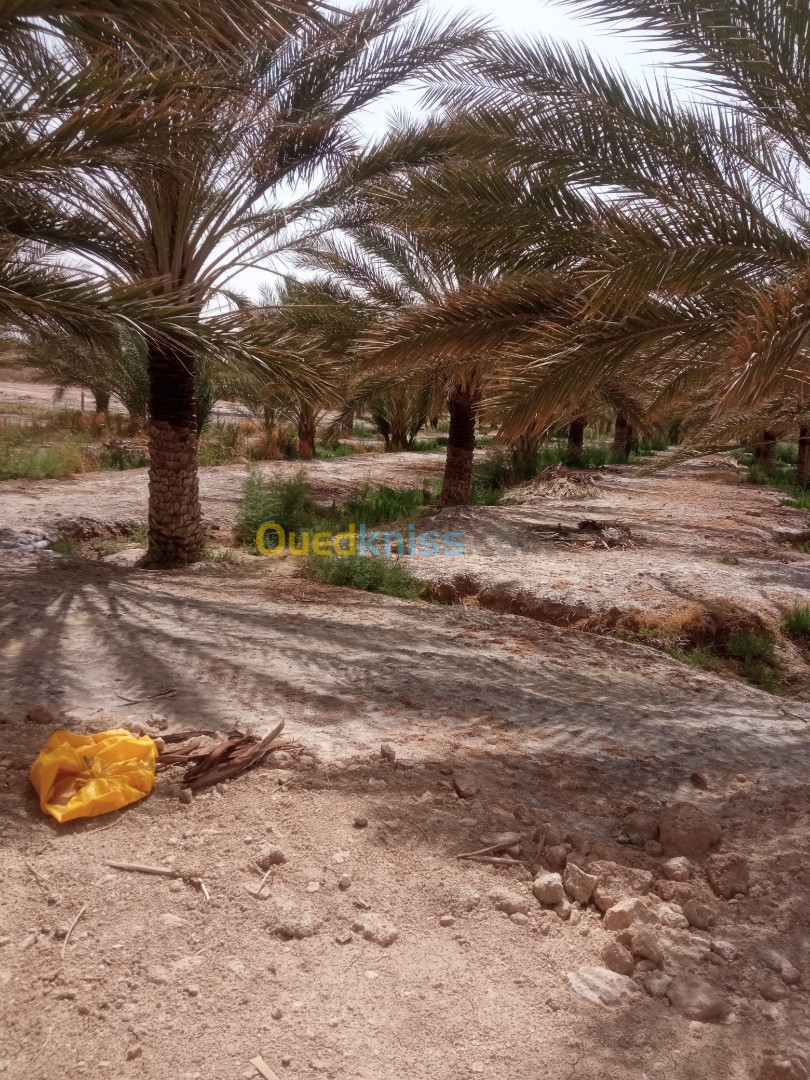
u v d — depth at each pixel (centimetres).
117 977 193
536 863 261
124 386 1841
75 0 309
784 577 908
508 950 219
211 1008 186
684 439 1194
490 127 535
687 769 353
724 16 463
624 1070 181
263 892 228
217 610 552
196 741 315
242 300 800
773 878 267
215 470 1647
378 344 543
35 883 223
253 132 700
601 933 232
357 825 268
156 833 254
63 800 261
